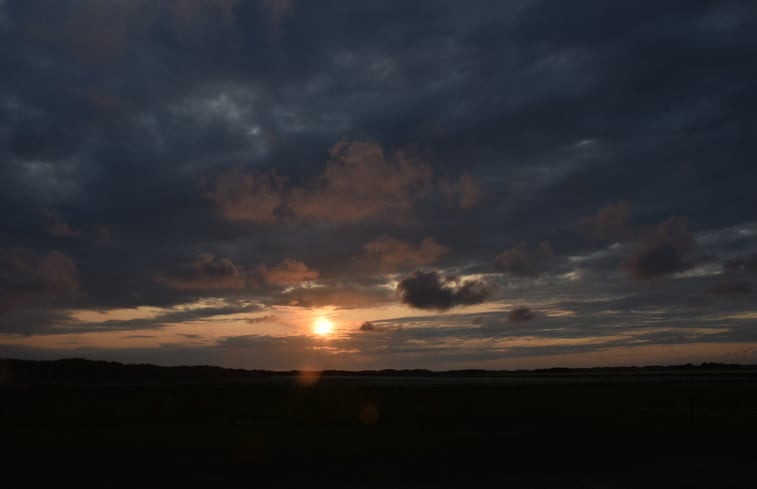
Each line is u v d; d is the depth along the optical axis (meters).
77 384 71.25
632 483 11.77
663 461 14.33
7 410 31.70
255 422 25.00
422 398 41.78
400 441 17.38
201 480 11.70
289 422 24.88
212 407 34.25
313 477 12.09
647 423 23.98
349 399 40.75
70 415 28.34
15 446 15.51
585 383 73.56
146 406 35.09
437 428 22.38
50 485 11.15
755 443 17.30
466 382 85.94
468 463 13.80
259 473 12.42
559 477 12.32
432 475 12.41
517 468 13.26
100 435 18.08
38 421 25.08
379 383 79.81
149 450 15.10
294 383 76.81
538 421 25.25
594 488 11.30
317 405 35.81
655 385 63.56
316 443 16.78
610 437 18.61
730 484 11.76
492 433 19.91
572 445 16.80
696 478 12.30
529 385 67.25
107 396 45.72
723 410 32.28
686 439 18.19
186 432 19.50
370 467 13.20
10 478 11.69
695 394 45.97
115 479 11.70
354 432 20.17
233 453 14.81
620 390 53.25
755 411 31.58
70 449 15.11
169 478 11.84
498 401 39.09
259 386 63.19
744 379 83.88
